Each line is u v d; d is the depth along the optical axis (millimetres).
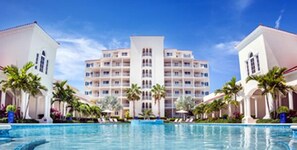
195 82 68125
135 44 65812
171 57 66500
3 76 22938
